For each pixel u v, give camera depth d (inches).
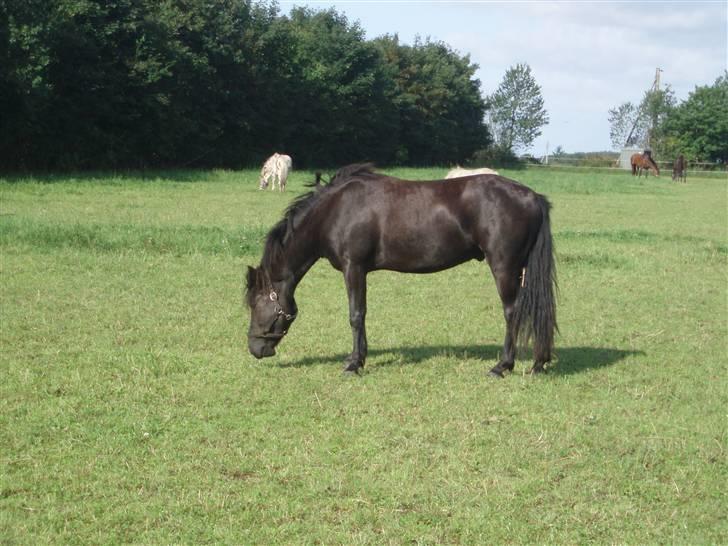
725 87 3255.4
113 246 547.5
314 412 252.8
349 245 291.6
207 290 438.0
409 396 271.9
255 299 293.9
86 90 1368.1
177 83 1572.3
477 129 2874.0
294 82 2046.0
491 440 233.3
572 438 237.0
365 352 298.4
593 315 414.3
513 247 284.0
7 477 198.7
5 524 176.6
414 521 183.8
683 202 1256.2
